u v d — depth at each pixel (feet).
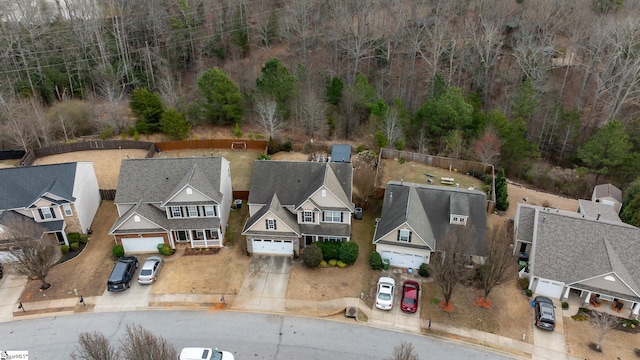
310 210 131.54
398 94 237.45
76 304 116.88
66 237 134.31
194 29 253.24
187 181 130.52
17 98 204.95
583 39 237.66
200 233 135.74
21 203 130.82
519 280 125.39
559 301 118.93
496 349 106.63
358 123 209.77
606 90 209.56
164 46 245.65
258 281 124.77
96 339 88.43
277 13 263.49
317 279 125.49
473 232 127.54
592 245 120.06
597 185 178.09
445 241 119.65
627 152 179.01
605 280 113.60
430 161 181.78
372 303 118.52
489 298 120.16
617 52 208.74
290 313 115.34
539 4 245.04
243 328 111.04
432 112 192.54
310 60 255.91
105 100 216.13
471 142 187.52
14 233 121.29
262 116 189.57
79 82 223.30
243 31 257.14
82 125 201.77
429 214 134.82
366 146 195.00
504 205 156.87
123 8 245.24
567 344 107.76
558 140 207.72
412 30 256.11
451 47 237.04
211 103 201.46
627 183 177.68
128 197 135.54
